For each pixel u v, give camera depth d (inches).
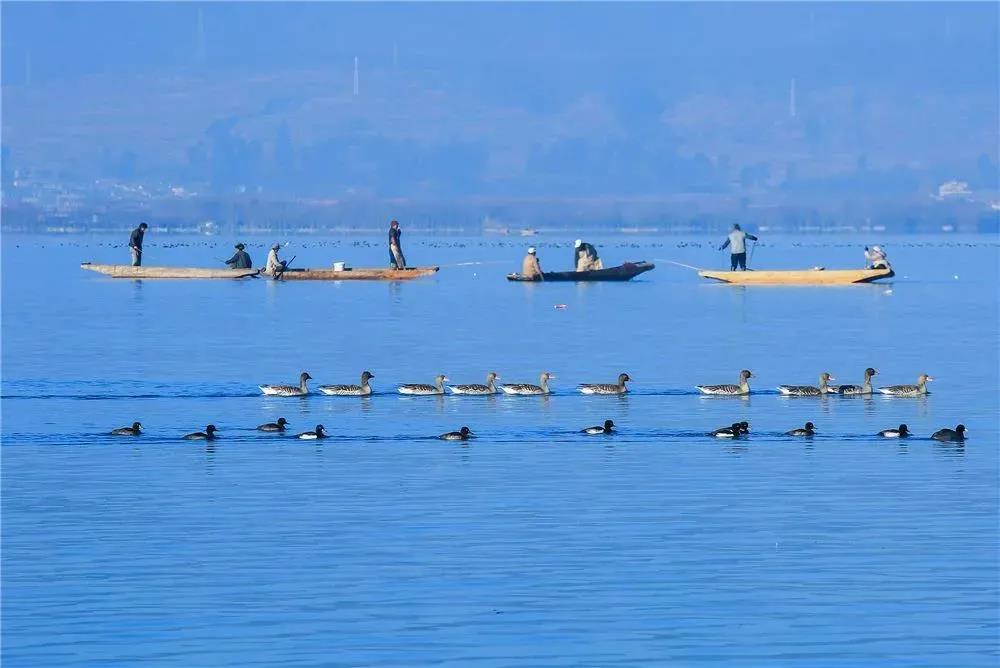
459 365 2561.5
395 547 1275.8
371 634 1063.6
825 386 2175.2
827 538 1305.4
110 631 1070.4
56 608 1118.4
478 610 1114.7
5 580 1184.2
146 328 3326.8
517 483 1524.4
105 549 1272.1
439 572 1205.7
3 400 2124.8
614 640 1053.2
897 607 1120.8
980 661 1015.6
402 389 2166.6
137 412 2005.4
